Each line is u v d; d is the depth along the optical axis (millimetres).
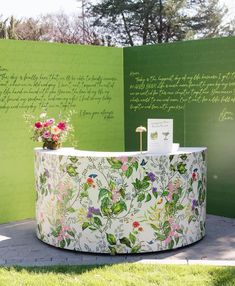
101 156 3902
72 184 4008
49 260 3904
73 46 5523
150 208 3951
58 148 4348
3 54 4957
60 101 5449
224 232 4629
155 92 5770
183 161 4047
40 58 5242
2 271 3607
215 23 17844
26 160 5199
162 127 4027
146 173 3914
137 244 3971
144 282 3352
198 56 5352
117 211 3924
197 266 3654
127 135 6078
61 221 4113
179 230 4098
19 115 5113
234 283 3312
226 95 5145
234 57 5051
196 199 4207
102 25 18219
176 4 17312
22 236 4578
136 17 17484
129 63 5980
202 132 5379
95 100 5781
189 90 5461
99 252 3994
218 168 5258
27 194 5242
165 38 17453
